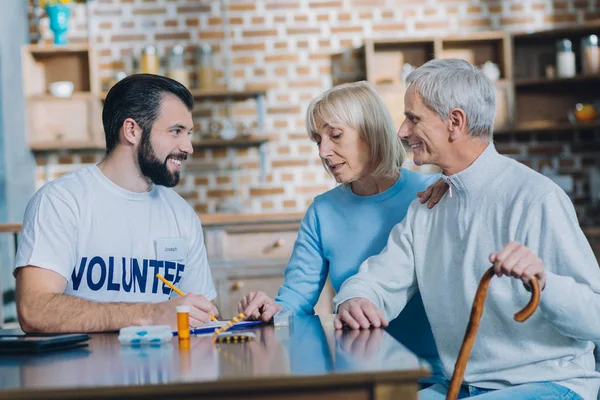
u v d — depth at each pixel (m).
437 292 1.95
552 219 1.76
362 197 2.35
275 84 5.52
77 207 2.18
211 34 5.61
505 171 1.88
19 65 5.29
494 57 5.66
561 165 5.71
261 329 1.82
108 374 1.28
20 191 5.10
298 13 5.64
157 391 1.18
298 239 2.44
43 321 1.88
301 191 5.64
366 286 1.97
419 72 1.93
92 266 2.18
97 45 5.58
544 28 5.70
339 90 2.27
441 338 1.94
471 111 1.88
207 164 5.61
